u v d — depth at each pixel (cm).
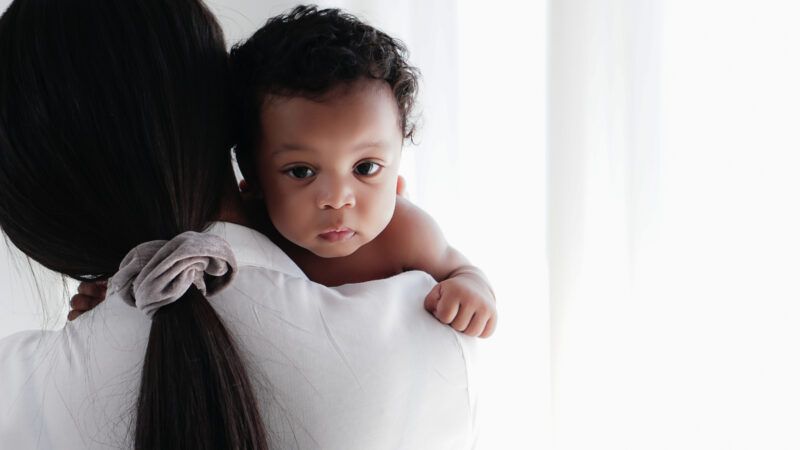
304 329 56
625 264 105
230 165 64
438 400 58
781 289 100
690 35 102
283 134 71
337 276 82
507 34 113
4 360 59
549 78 105
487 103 114
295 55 70
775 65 98
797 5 97
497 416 115
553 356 110
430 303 61
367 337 57
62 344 59
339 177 71
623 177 104
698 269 103
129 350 57
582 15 103
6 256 121
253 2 123
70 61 52
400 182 89
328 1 119
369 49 72
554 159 106
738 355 102
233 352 54
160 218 54
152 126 52
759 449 102
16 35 54
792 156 98
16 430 57
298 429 55
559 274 108
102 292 74
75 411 57
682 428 105
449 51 113
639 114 103
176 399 53
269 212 75
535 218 113
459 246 116
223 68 58
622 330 107
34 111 52
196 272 54
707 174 102
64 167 52
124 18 53
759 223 100
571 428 110
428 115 114
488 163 115
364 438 55
